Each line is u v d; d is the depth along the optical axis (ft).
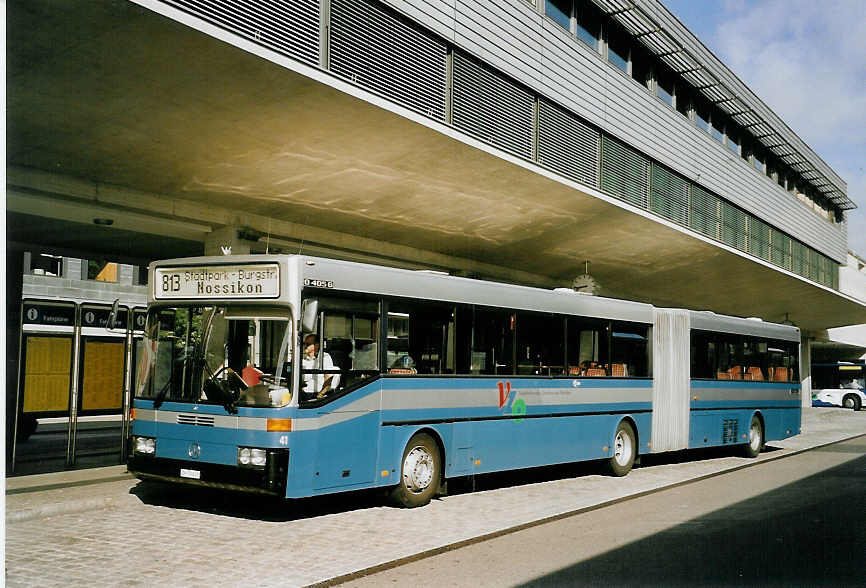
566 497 38.88
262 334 29.68
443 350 36.04
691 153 77.36
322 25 36.45
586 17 62.34
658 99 71.15
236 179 42.01
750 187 92.53
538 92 53.36
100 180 39.88
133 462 31.45
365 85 39.09
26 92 31.17
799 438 83.76
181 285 31.53
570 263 73.61
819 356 204.64
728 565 25.40
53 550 24.67
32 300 42.88
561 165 56.24
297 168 42.01
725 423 58.29
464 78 46.57
